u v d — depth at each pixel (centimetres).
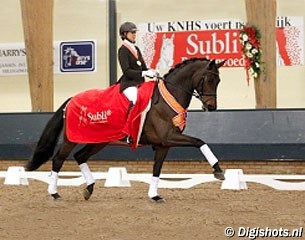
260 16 1560
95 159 1608
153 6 1789
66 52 1822
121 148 1590
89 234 898
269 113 1546
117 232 906
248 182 1445
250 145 1528
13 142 1636
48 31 1694
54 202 1138
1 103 1855
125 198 1193
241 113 1559
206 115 1570
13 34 1850
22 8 1689
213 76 1076
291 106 1727
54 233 907
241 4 1744
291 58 1730
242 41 1563
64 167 1634
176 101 1078
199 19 1766
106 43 1802
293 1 1730
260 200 1170
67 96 1822
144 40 1795
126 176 1416
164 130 1075
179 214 1020
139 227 932
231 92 1741
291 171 1529
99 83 1806
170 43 1781
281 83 1733
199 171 1570
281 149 1515
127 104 1080
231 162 1555
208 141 1547
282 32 1733
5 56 1852
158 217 995
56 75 1827
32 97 1700
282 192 1291
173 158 1566
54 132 1153
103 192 1288
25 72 1844
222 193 1274
